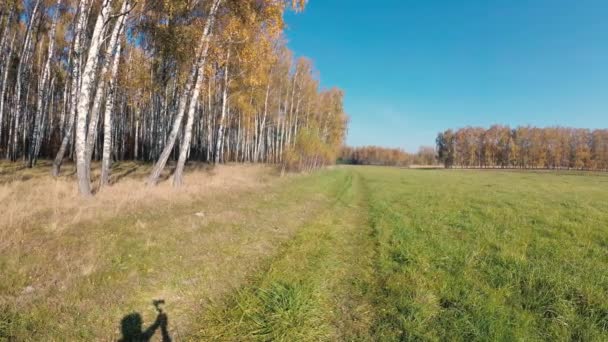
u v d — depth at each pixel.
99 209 8.37
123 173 18.34
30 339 3.37
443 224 11.03
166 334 3.81
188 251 6.25
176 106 27.86
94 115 10.70
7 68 21.83
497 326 4.25
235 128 50.78
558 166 98.00
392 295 5.26
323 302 4.96
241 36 13.76
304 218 10.96
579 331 4.24
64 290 4.29
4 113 29.50
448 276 6.06
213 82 24.55
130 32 14.66
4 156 24.27
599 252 7.71
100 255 5.48
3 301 3.87
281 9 13.62
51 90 28.28
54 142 31.06
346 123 54.22
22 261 4.88
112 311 4.04
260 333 4.01
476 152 111.06
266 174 25.27
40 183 11.74
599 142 91.44
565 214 13.45
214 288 5.04
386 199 17.75
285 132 50.09
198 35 13.38
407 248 7.74
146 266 5.37
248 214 9.98
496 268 6.52
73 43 18.98
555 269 6.34
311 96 44.94
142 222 7.71
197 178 17.33
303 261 6.60
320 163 43.53
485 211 13.68
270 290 4.98
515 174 61.31
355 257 7.34
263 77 19.23
